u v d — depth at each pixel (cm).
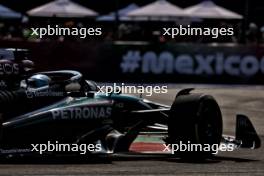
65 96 2345
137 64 6206
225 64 6147
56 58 6241
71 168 2072
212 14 8881
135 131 2344
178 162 2272
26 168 2047
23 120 2214
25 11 10006
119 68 6231
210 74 6159
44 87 2303
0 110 2164
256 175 2034
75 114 2308
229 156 2453
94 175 1950
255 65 6138
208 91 5522
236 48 6144
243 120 2455
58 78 2445
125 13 9638
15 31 7638
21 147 2239
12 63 2230
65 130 2300
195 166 2178
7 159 2231
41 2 10006
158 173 2016
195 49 6159
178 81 6169
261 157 2450
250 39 8112
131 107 2447
